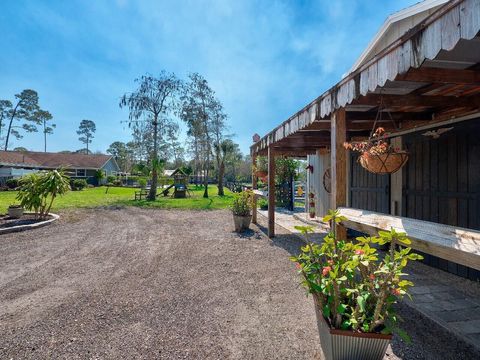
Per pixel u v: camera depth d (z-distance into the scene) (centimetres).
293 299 301
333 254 185
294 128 417
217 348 214
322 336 179
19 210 821
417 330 235
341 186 294
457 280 347
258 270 398
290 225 766
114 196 1808
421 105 308
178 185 1823
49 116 4284
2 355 206
